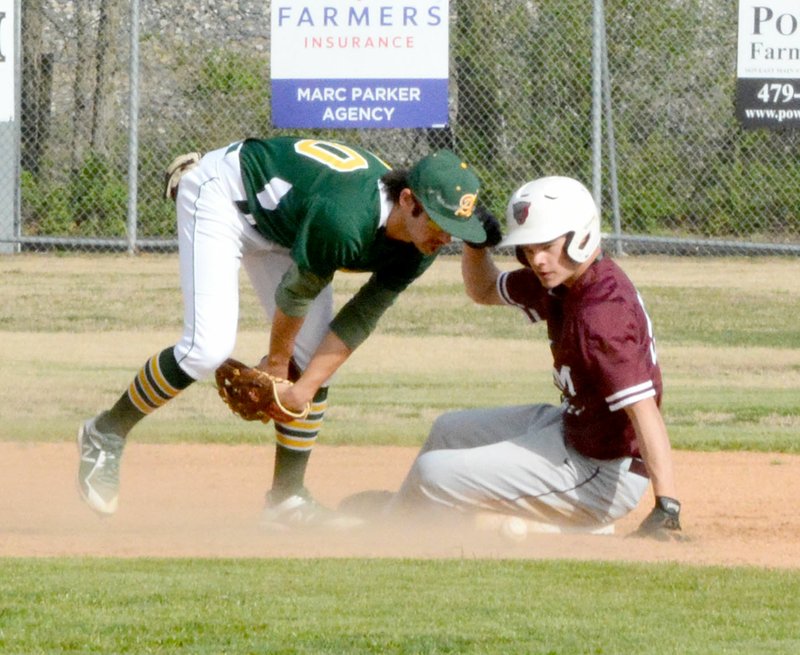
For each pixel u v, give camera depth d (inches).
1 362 1389.0
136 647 493.0
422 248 689.6
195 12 2297.0
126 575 613.6
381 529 774.5
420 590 588.4
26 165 2159.2
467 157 2065.7
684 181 2113.7
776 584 612.4
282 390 727.7
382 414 1183.6
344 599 568.7
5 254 2070.6
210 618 534.0
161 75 2212.1
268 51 2256.4
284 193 693.9
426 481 770.2
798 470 994.1
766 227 2126.0
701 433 1112.8
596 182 1980.8
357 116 1910.7
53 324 1590.8
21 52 2114.9
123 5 2257.6
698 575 629.6
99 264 1998.0
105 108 2151.8
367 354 1475.1
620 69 2103.8
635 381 715.4
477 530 756.6
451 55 2070.6
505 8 2063.2
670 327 1605.6
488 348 1519.4
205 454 1054.4
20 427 1104.8
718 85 2119.8
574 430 749.9
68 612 541.6
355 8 1892.2
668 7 2112.5
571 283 719.7
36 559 657.0
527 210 703.1
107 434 742.5
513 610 553.0
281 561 655.8
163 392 725.9
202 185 716.7
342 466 1004.6
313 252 684.1
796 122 1925.4
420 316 1697.8
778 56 1918.1
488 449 761.6
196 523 805.9
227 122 2154.3
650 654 490.9
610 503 757.3
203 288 711.1
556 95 2064.5
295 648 492.1
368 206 677.3
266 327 1595.7
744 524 805.2
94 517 823.1
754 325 1617.9
